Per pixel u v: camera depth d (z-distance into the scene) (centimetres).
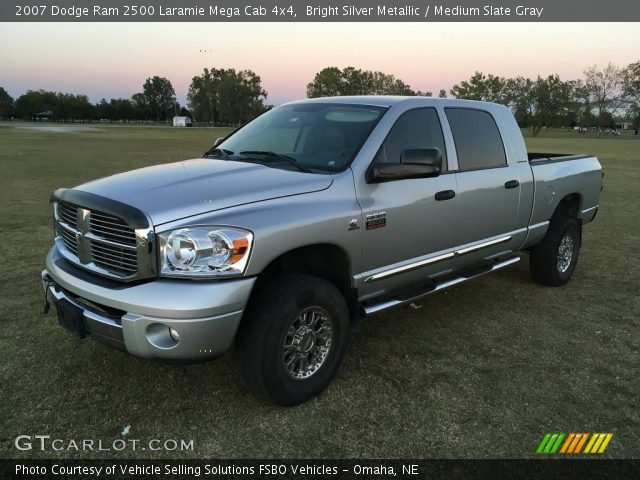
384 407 331
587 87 10325
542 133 10806
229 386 349
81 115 14262
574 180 566
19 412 315
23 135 4094
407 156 356
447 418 321
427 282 434
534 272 568
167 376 359
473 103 470
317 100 453
